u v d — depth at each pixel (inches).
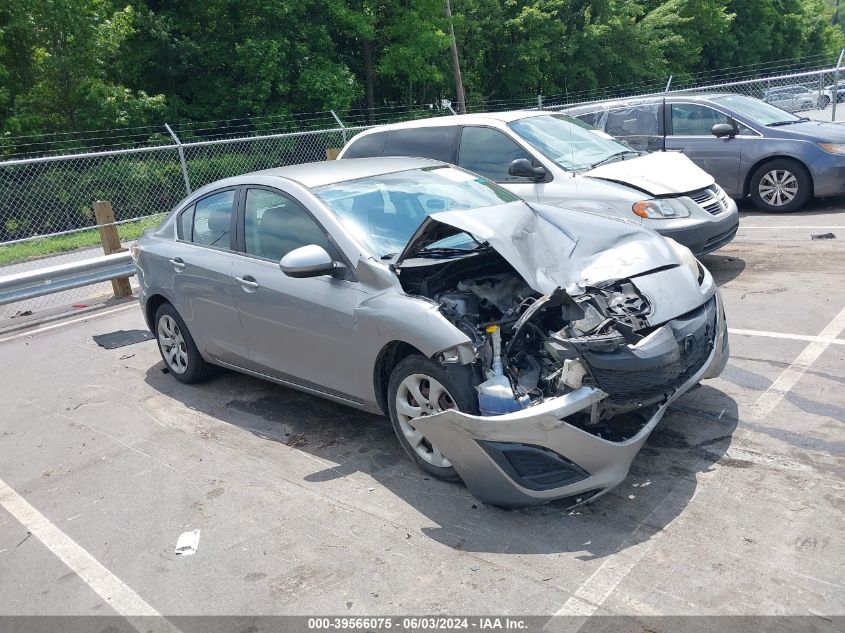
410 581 124.1
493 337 142.9
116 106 983.6
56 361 273.4
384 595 121.2
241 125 1117.7
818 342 207.5
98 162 792.9
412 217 181.3
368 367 162.9
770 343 210.5
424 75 1227.2
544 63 1433.3
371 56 1280.8
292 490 159.8
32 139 940.0
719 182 398.0
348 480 161.5
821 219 360.2
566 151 288.0
